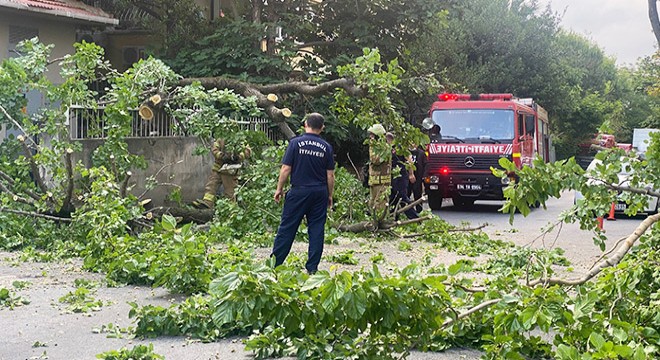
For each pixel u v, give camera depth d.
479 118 24.89
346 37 25.17
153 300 9.31
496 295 6.24
